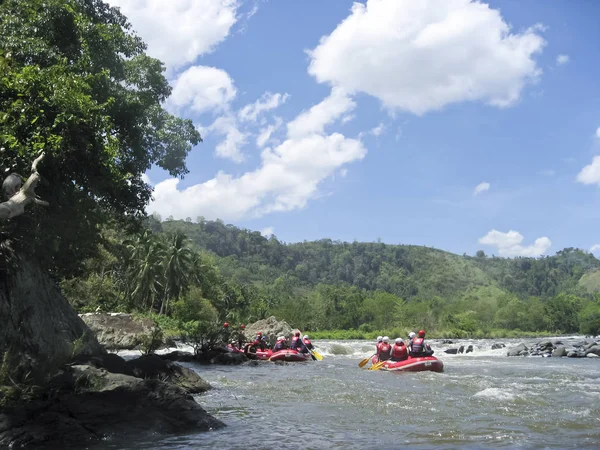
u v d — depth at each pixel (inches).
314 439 282.2
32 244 373.1
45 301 420.2
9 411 263.6
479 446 266.2
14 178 287.3
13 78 382.0
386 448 261.4
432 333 3348.9
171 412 303.7
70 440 264.5
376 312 3563.0
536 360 1096.2
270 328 1530.5
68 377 300.4
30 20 526.3
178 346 1423.5
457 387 539.8
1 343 338.0
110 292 1947.6
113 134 630.5
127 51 686.5
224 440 277.3
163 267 2573.8
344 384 565.3
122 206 653.3
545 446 266.7
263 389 514.9
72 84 423.8
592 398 449.1
